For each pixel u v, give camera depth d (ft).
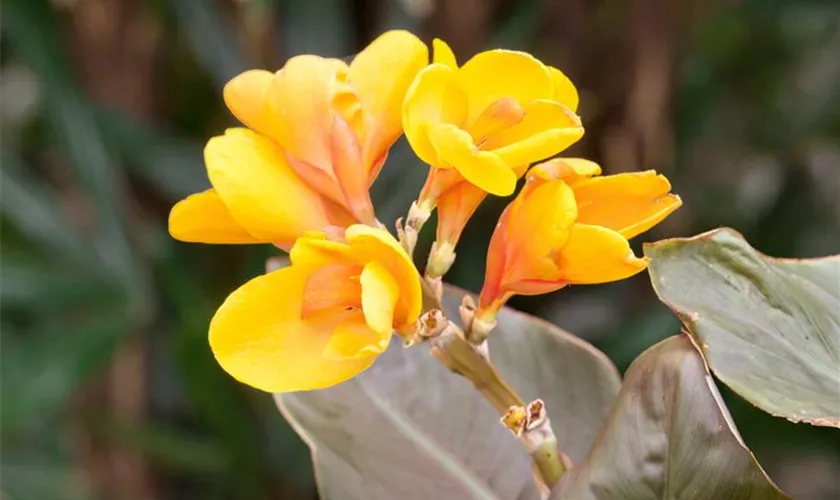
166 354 6.55
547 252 3.30
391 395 3.79
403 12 6.35
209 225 3.39
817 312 3.46
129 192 6.69
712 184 7.52
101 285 5.77
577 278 3.34
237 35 6.30
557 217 3.28
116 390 6.37
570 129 3.28
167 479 7.02
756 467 3.30
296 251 3.25
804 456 6.15
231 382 5.68
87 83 6.40
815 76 7.68
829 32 7.66
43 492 6.09
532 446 3.43
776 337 3.43
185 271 6.10
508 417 3.42
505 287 3.38
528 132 3.35
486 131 3.35
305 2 6.19
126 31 6.38
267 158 3.35
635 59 6.39
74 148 5.87
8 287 5.59
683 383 3.32
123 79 6.46
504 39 6.07
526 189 3.35
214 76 6.31
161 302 6.40
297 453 5.85
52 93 5.83
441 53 3.34
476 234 6.69
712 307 3.45
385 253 3.25
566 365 3.80
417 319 3.34
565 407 3.79
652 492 3.34
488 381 3.43
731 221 7.23
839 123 7.42
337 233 3.33
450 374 3.81
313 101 3.35
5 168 6.03
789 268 3.51
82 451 6.44
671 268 3.48
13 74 7.67
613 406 3.40
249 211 3.32
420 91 3.30
